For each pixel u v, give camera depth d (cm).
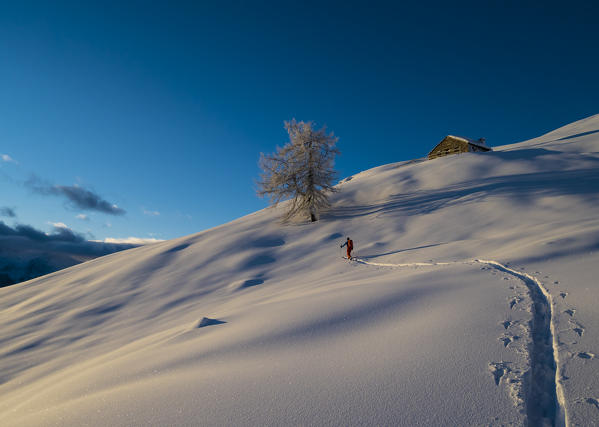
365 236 1991
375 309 566
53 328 1545
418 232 1819
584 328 362
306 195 2625
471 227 1691
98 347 1144
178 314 1328
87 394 438
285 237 2317
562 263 669
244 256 2047
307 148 2617
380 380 310
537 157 3161
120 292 1883
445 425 233
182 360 487
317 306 645
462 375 299
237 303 1156
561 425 227
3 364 1212
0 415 527
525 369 297
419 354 356
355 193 3098
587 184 1984
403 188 2912
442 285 659
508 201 1917
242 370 388
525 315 434
